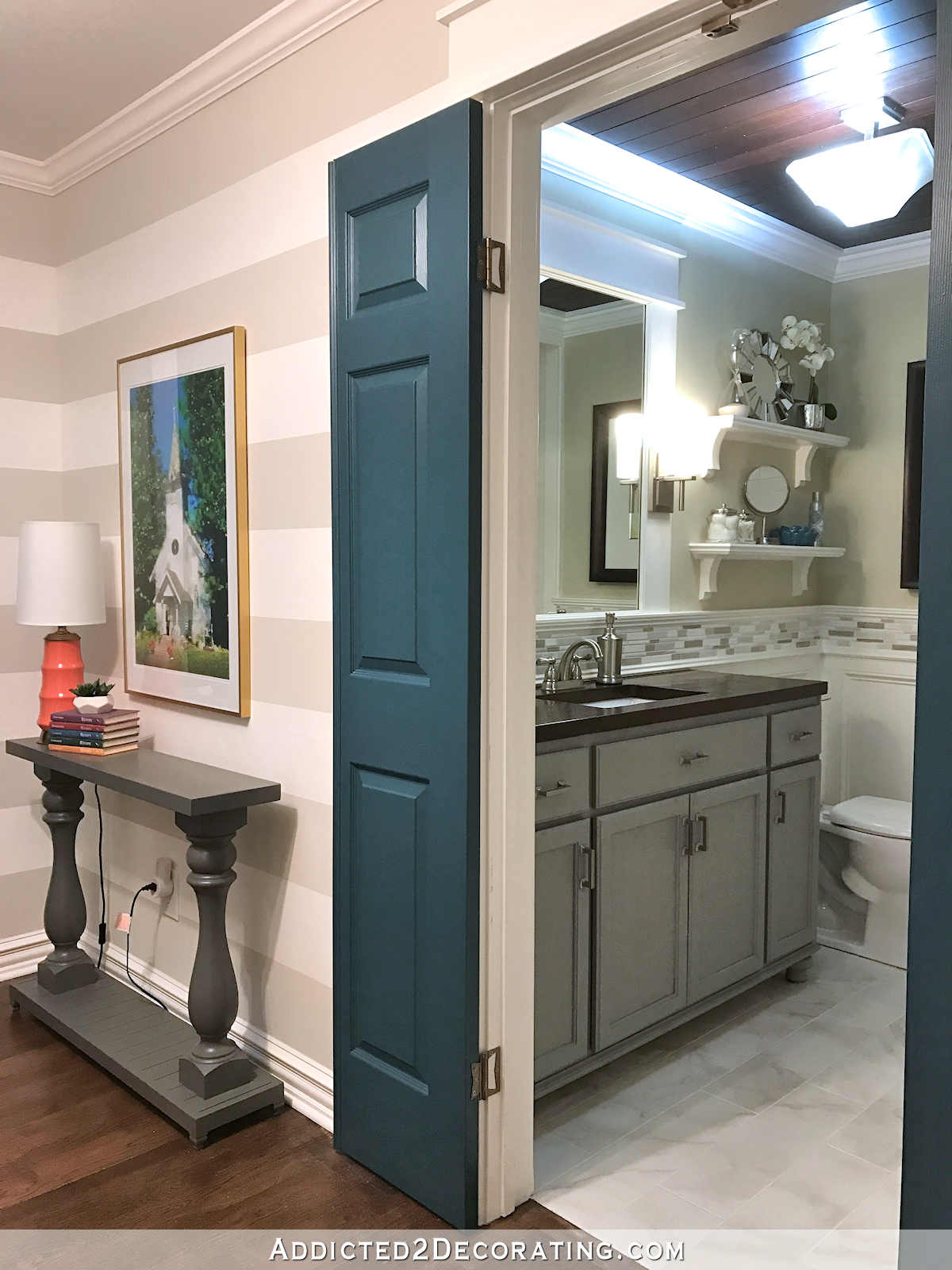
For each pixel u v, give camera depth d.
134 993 2.98
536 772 2.28
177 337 2.77
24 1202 2.09
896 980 3.28
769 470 3.87
